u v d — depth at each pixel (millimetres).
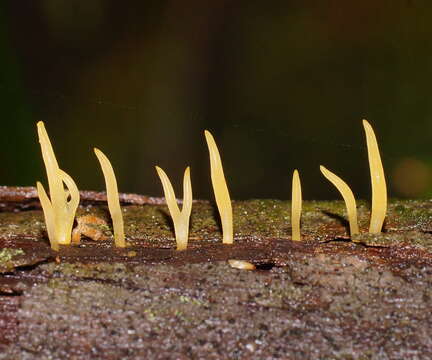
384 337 155
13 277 161
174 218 168
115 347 154
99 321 156
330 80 251
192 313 157
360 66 247
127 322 156
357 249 167
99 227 180
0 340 154
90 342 154
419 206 181
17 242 171
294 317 156
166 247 170
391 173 237
